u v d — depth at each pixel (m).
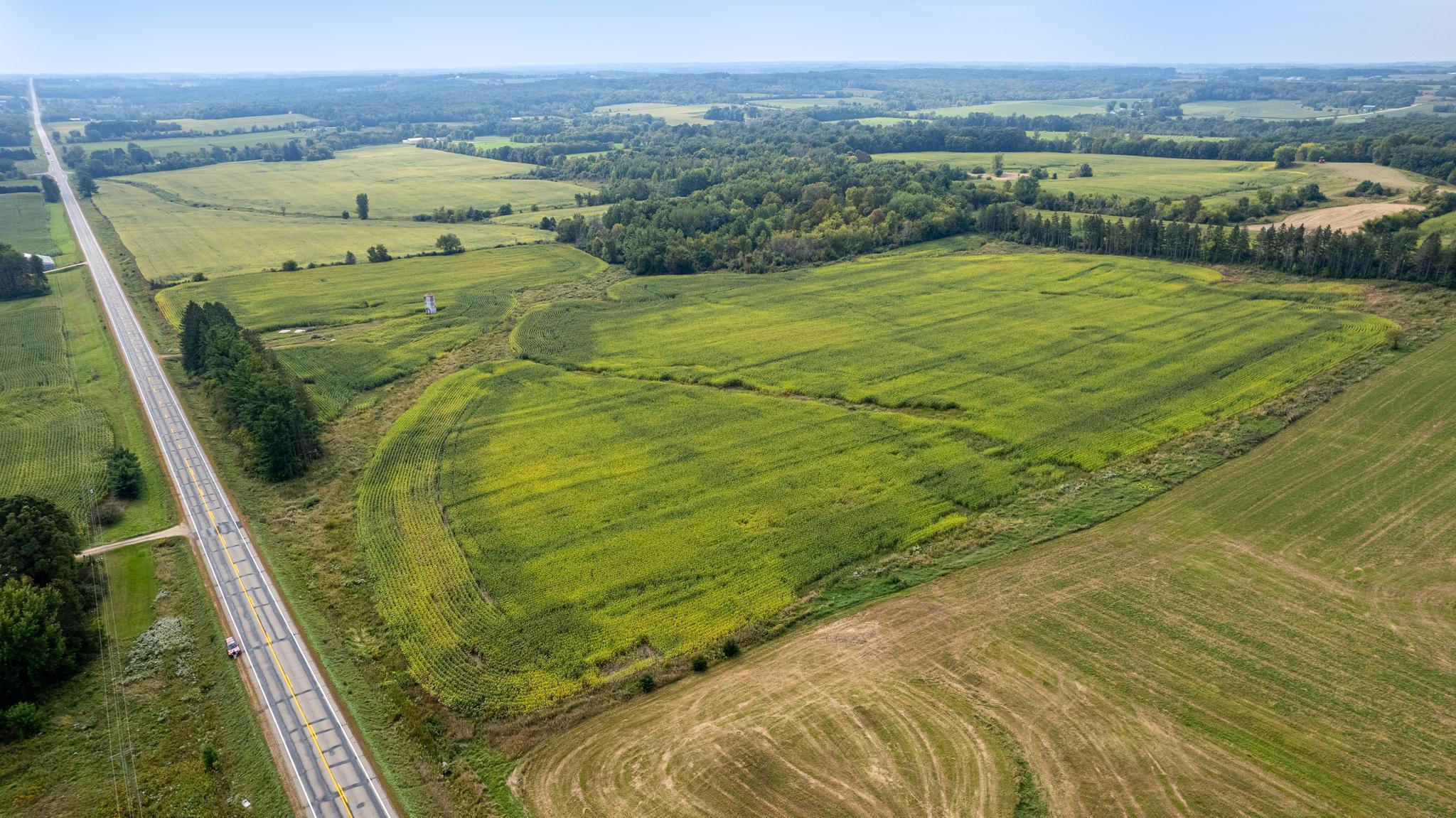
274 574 78.75
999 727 56.38
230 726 60.94
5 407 119.25
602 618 69.31
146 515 90.81
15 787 55.25
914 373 118.44
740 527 81.44
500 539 81.12
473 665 65.12
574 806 52.50
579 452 98.94
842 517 82.31
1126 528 78.69
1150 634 64.31
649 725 58.38
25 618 62.78
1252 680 59.12
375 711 61.94
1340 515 79.06
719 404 111.38
